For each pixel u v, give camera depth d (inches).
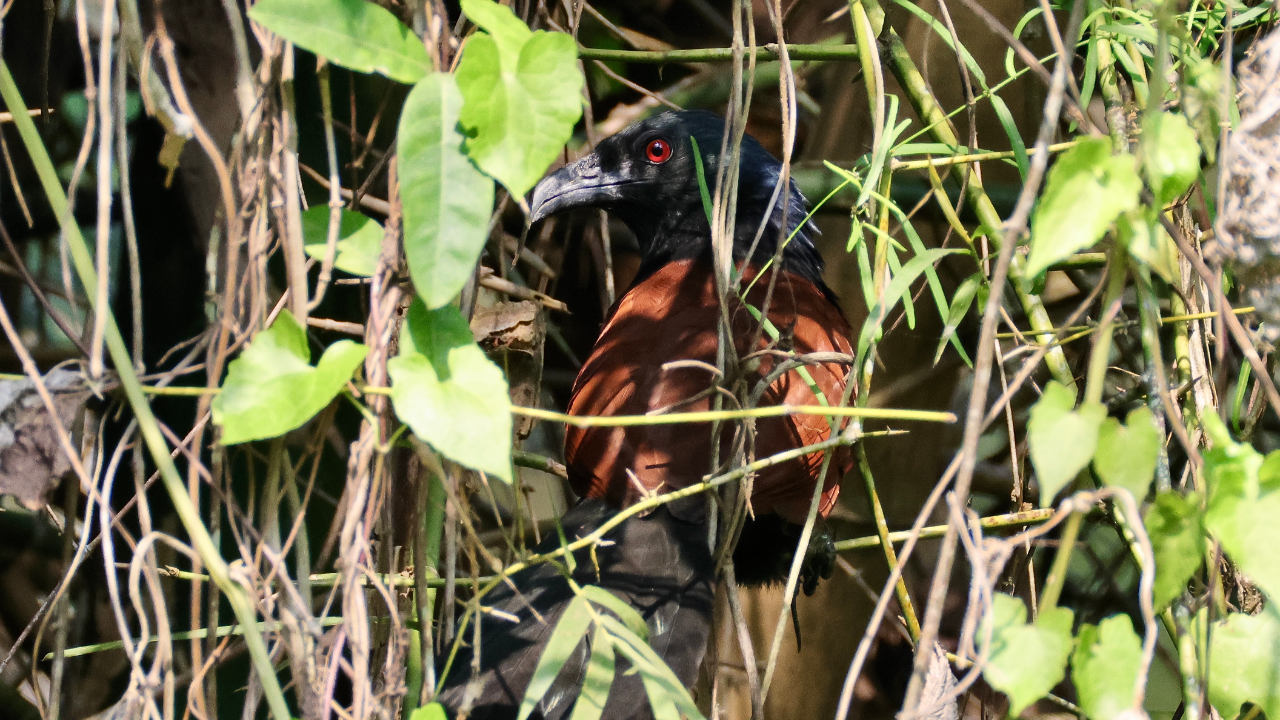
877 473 316.8
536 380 260.4
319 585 216.4
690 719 132.3
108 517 131.7
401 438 149.6
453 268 115.0
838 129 312.0
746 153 286.5
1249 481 117.6
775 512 244.7
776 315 235.0
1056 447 110.7
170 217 232.2
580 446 219.0
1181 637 150.4
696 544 198.1
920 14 190.2
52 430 166.6
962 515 110.8
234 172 149.3
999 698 250.2
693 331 227.1
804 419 216.5
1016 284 191.3
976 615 117.4
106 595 243.3
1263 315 141.1
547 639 175.2
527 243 321.1
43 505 166.1
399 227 130.8
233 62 214.1
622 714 164.9
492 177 116.2
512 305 258.2
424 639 141.3
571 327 366.6
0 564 306.7
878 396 307.4
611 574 193.3
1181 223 175.0
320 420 138.1
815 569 262.1
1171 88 177.9
